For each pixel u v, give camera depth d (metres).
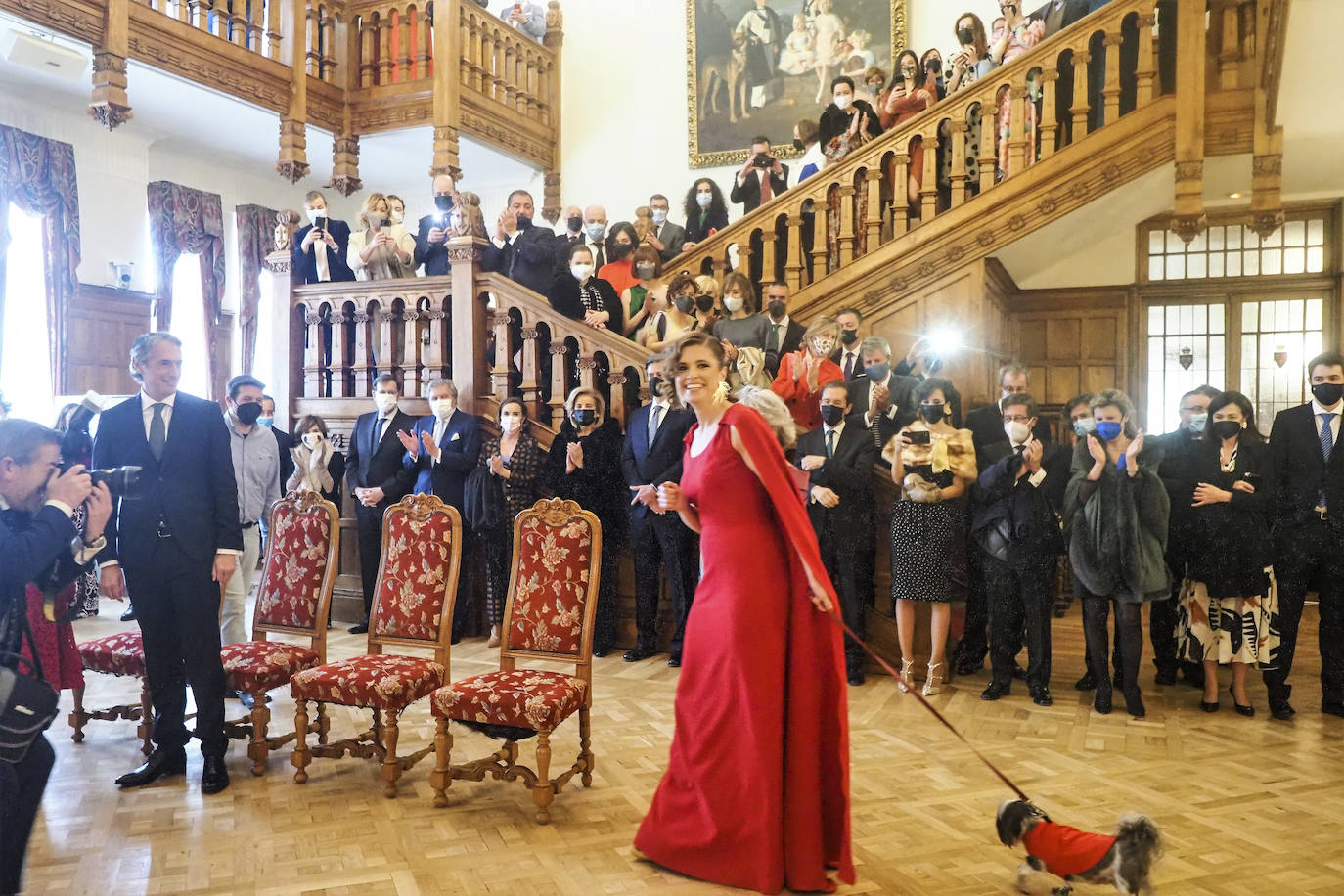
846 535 5.33
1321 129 6.18
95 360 9.83
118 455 3.76
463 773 3.54
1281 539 4.77
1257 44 6.21
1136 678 4.77
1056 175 6.52
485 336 6.68
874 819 3.38
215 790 3.69
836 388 5.27
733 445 2.97
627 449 5.93
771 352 6.12
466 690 3.53
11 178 8.98
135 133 10.16
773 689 2.87
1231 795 3.61
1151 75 6.41
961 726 4.57
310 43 9.52
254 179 11.97
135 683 5.45
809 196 7.01
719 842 2.90
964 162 6.72
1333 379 4.70
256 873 2.96
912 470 5.12
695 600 3.06
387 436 6.56
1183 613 5.10
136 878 2.92
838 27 10.45
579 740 4.32
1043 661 4.99
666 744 4.26
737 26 10.80
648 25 11.23
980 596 5.61
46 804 3.55
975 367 6.67
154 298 10.51
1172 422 9.23
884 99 7.64
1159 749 4.20
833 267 7.17
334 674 3.74
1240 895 2.78
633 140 11.29
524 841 3.22
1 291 8.92
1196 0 6.16
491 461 6.13
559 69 11.40
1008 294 9.17
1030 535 4.98
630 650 6.25
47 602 2.70
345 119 9.77
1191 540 4.85
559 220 11.64
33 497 2.51
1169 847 3.12
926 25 10.25
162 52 7.88
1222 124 6.32
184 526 3.72
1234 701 4.86
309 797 3.65
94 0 7.36
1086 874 2.65
